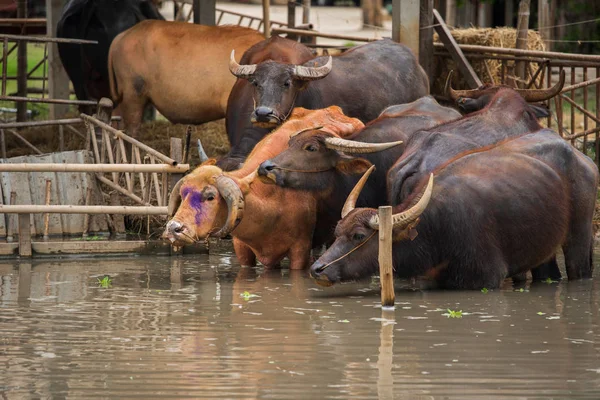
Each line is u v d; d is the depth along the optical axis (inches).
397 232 641.6
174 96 1084.5
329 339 538.6
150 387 452.8
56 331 556.7
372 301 645.3
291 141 754.2
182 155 904.9
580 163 724.7
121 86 1109.7
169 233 703.7
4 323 576.4
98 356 504.4
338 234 651.5
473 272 671.1
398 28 1085.8
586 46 1658.5
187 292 677.3
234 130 931.3
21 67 1344.7
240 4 2886.3
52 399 435.5
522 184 685.3
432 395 442.9
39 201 909.8
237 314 604.1
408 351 514.9
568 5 1665.8
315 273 641.6
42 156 932.0
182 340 536.7
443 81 1207.6
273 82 852.0
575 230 725.3
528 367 486.0
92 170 828.6
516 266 691.4
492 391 448.5
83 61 1273.4
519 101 796.6
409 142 756.6
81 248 842.2
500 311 614.2
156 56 1082.1
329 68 868.6
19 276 740.7
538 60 1077.8
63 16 1269.7
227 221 708.7
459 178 675.4
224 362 493.0
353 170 753.6
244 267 794.2
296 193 762.8
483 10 1702.8
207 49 1069.8
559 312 613.6
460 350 516.7
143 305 631.8
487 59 1157.1
